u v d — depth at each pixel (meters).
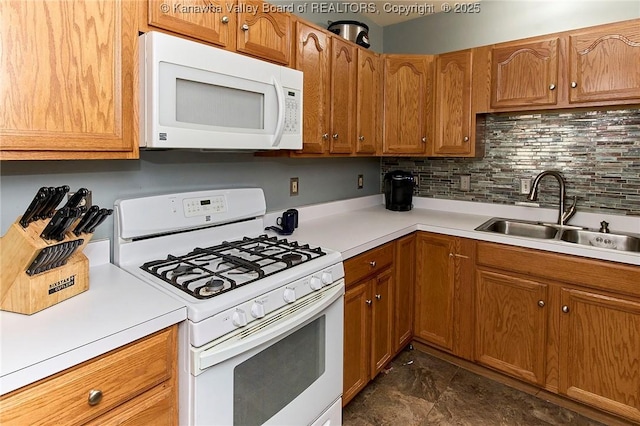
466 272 2.14
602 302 1.72
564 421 1.82
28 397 0.76
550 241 1.86
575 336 1.81
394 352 2.18
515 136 2.48
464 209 2.71
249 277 1.28
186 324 1.04
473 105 2.34
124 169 1.47
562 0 2.27
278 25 1.66
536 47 2.09
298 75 1.66
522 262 1.94
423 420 1.82
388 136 2.53
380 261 1.97
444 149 2.46
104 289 1.16
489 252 2.04
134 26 1.15
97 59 1.07
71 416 0.84
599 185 2.20
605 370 1.75
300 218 2.33
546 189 2.38
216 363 1.05
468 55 2.33
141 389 0.97
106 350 0.88
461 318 2.19
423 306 2.34
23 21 0.92
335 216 2.55
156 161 1.58
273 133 1.56
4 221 1.19
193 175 1.73
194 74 1.25
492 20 2.53
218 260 1.48
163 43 1.16
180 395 1.07
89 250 1.36
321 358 1.50
